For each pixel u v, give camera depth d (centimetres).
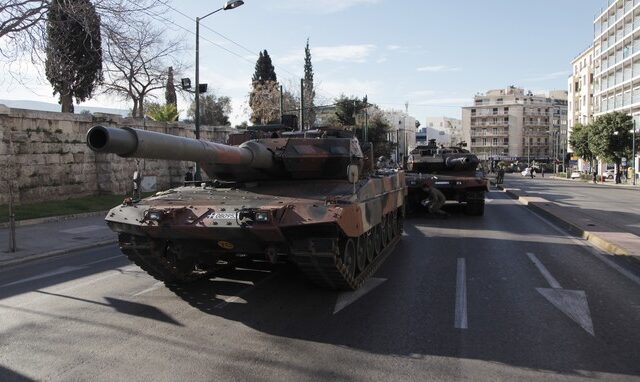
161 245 741
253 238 647
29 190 1839
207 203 699
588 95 8481
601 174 6438
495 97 13650
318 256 630
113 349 529
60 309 688
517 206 2189
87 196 2095
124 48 1653
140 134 504
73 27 1883
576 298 707
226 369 472
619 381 445
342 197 683
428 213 1817
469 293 735
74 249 1230
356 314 639
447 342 539
